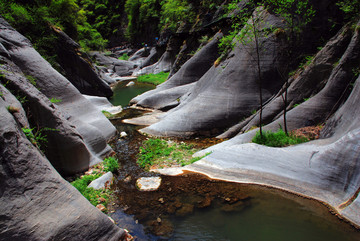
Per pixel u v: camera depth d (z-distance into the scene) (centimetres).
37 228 373
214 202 589
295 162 659
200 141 1043
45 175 431
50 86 930
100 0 5628
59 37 1805
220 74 1231
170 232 496
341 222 498
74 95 1023
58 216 402
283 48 1104
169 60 3144
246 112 1109
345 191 556
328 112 850
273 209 553
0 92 517
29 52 919
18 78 710
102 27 5503
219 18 1820
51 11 1991
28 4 1702
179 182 692
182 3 2544
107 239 437
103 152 898
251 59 1145
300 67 1039
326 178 593
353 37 824
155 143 1017
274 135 823
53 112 732
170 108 1578
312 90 966
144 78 2975
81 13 2805
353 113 689
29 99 692
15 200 375
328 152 618
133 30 4731
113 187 687
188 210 563
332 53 930
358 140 573
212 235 483
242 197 602
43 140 709
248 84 1135
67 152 741
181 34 2558
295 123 879
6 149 395
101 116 1112
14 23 1537
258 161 704
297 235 473
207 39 2048
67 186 451
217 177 704
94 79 2031
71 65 1894
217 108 1140
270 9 1148
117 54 4684
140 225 520
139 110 1644
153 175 747
